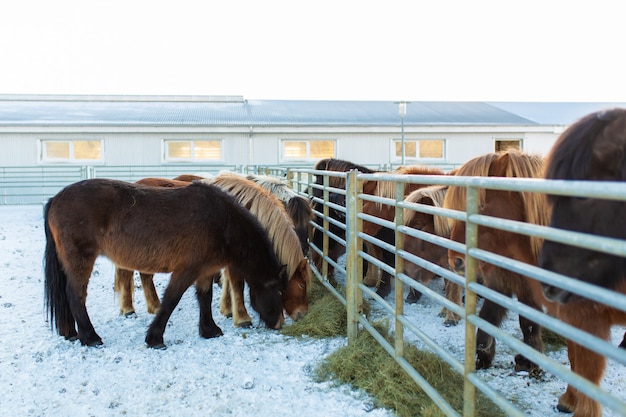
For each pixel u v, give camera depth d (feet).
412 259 9.11
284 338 13.20
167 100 73.36
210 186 13.42
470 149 53.88
